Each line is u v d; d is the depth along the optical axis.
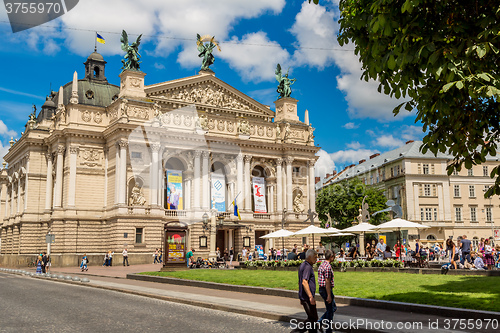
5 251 99.88
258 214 90.00
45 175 88.38
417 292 22.62
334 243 109.44
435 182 105.50
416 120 14.91
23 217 85.56
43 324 17.05
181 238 47.44
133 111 77.06
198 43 90.81
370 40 15.10
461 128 15.12
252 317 19.27
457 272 32.69
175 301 25.23
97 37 83.38
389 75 15.08
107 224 77.50
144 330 15.92
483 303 18.53
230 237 86.25
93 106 81.56
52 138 82.94
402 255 46.50
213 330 16.03
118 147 76.06
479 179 107.75
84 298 26.44
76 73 81.38
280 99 97.69
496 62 13.90
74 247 76.44
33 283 39.34
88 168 79.69
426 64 13.20
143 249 74.88
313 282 14.35
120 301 25.05
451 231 104.62
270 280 31.36
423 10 13.59
